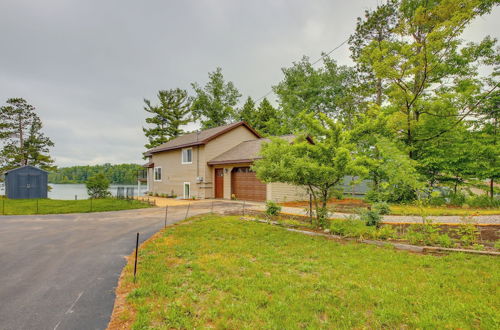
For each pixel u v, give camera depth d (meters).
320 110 29.97
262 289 4.20
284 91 31.80
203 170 20.77
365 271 4.81
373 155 14.73
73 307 3.78
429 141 15.12
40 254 6.45
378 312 3.38
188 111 45.31
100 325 3.31
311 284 4.31
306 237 7.59
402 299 3.71
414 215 10.02
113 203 17.25
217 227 9.04
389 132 14.88
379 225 8.21
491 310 3.32
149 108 43.47
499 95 14.03
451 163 13.88
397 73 13.59
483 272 4.54
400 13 17.53
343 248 6.38
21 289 4.41
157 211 13.92
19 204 17.48
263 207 14.16
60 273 5.15
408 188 12.31
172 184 24.66
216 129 23.58
